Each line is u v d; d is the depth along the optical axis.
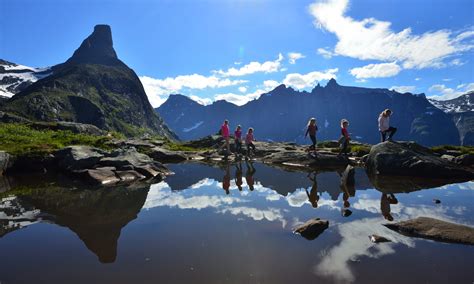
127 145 28.20
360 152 25.06
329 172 18.73
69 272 5.54
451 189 12.98
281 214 9.20
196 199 11.39
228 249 6.52
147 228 7.94
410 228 7.50
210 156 29.34
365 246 6.62
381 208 9.80
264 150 29.97
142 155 19.73
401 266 5.68
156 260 6.00
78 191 12.95
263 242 6.90
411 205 10.16
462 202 10.54
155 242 6.95
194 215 9.15
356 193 12.29
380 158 17.53
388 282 5.12
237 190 13.18
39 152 18.67
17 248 6.67
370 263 5.81
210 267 5.71
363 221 8.41
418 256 6.08
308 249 6.49
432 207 9.88
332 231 7.59
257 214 9.23
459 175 15.81
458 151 23.80
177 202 10.89
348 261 5.90
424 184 14.20
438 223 7.57
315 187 13.71
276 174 18.17
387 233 7.42
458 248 6.45
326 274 5.41
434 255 6.12
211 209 9.88
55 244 6.89
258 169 20.72
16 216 9.10
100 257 6.17
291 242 6.89
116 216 9.09
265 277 5.32
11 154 18.14
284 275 5.39
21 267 5.75
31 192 12.63
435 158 17.77
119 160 17.42
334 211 9.48
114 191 12.94
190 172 19.42
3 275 5.44
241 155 28.92
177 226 8.09
